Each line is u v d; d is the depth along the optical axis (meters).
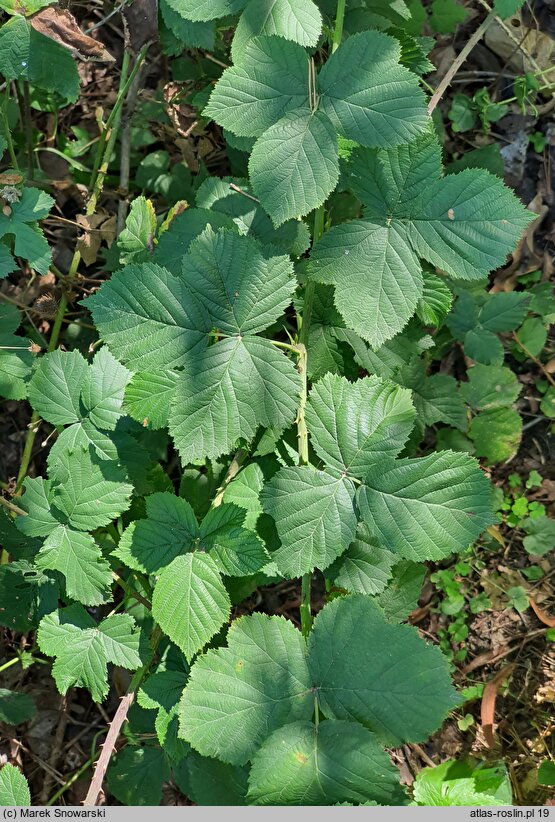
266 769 0.58
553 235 0.86
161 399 0.62
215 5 0.62
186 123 0.82
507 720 0.82
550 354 0.85
